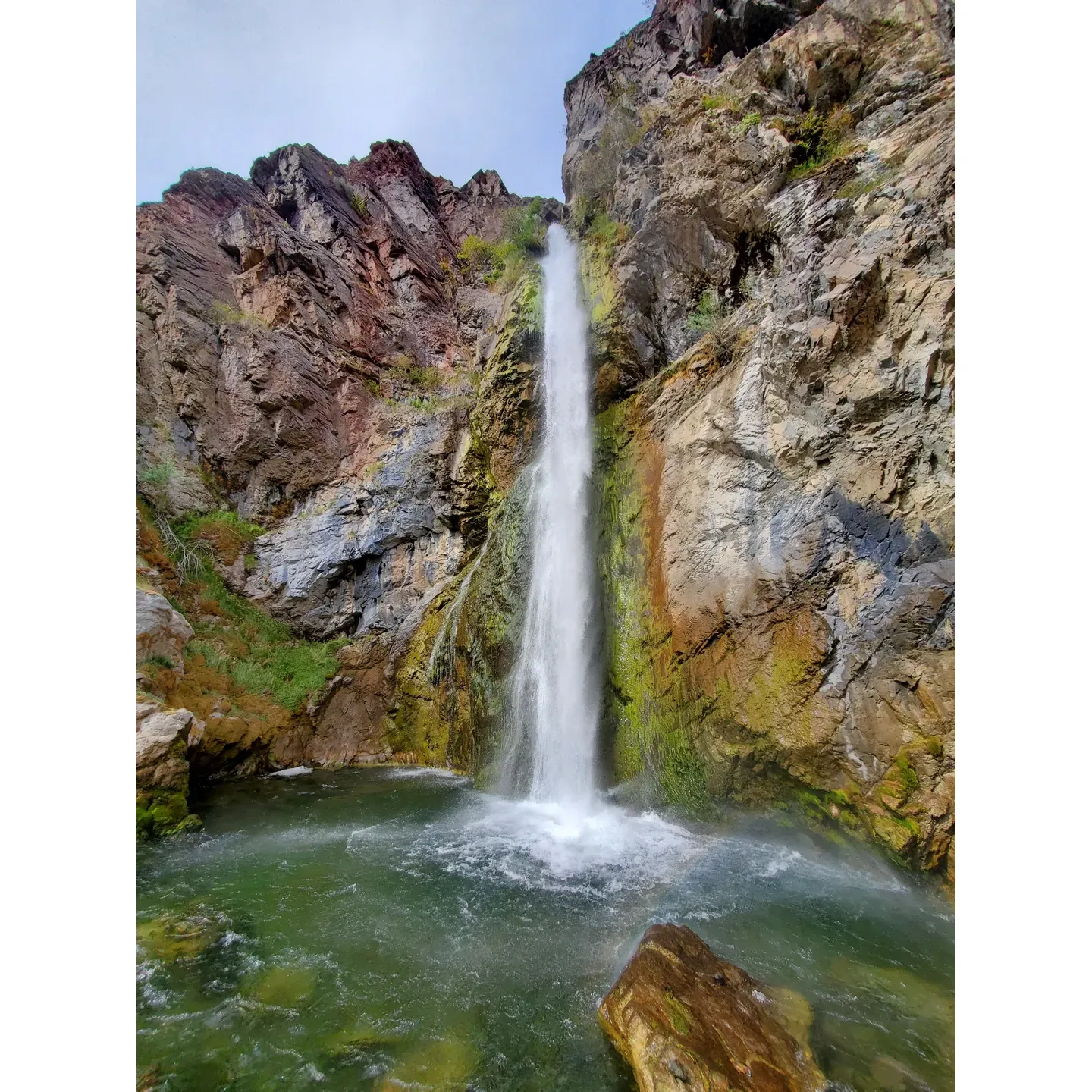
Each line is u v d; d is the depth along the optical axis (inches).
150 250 713.0
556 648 458.3
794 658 307.3
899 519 285.3
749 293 435.5
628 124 668.1
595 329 537.6
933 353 283.3
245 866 302.0
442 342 960.9
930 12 419.5
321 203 943.0
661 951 194.4
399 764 564.7
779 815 313.4
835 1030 168.7
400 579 660.7
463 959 213.8
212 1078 159.2
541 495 524.4
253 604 644.7
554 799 425.7
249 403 697.6
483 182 1296.8
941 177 307.7
